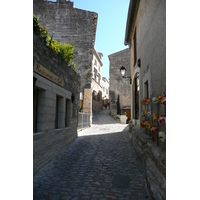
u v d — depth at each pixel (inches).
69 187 150.4
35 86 178.4
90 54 701.9
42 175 175.8
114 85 1029.8
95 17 711.1
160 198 102.4
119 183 159.6
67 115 330.6
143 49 237.6
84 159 238.2
